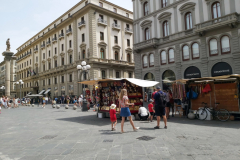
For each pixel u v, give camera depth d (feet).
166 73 78.23
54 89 134.41
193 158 13.50
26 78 178.81
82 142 18.44
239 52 57.06
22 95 188.44
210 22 62.54
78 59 112.37
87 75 103.81
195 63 68.08
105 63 105.50
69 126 28.12
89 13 103.86
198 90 34.99
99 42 105.19
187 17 71.56
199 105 34.83
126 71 120.88
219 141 17.81
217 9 63.05
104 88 39.73
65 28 124.88
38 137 21.25
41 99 116.67
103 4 110.52
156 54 80.84
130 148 16.02
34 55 165.78
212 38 63.87
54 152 15.55
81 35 109.91
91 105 73.36
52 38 139.03
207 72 64.54
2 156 14.83
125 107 22.70
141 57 87.20
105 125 28.35
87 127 26.89
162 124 28.22
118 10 119.55
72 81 116.47
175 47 74.18
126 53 121.80
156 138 19.30
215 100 32.94
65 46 123.95
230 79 31.42
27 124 31.32
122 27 119.75
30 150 16.28
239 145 16.44
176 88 37.65
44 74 143.84
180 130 23.30
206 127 25.03
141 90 36.70
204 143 17.20
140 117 33.60
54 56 134.31
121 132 22.57
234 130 22.67
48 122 33.01
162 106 24.68
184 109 38.17
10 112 56.95
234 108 30.94
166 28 78.43
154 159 13.43
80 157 14.16
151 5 83.71
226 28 60.18
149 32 84.79
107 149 15.92
